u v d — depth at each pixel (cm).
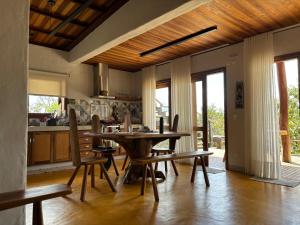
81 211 263
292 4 339
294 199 302
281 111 577
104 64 659
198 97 575
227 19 387
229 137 504
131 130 439
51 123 552
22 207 190
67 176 449
